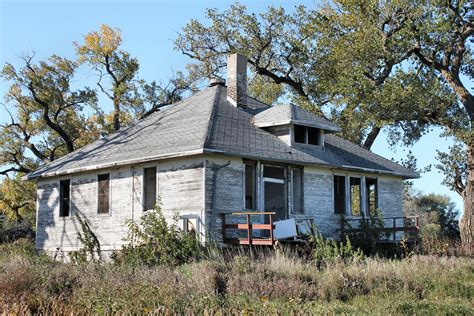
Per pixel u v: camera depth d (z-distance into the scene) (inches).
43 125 1870.1
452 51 1483.8
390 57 1525.6
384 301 589.9
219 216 923.4
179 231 900.0
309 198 1064.8
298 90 1798.7
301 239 946.1
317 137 1118.4
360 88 1470.2
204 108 1082.1
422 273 724.0
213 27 1800.0
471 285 691.4
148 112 1964.8
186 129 1011.9
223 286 609.9
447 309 556.4
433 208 2559.1
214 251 856.9
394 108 1461.6
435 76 1461.6
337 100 1628.9
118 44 1945.1
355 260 810.2
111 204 1050.7
